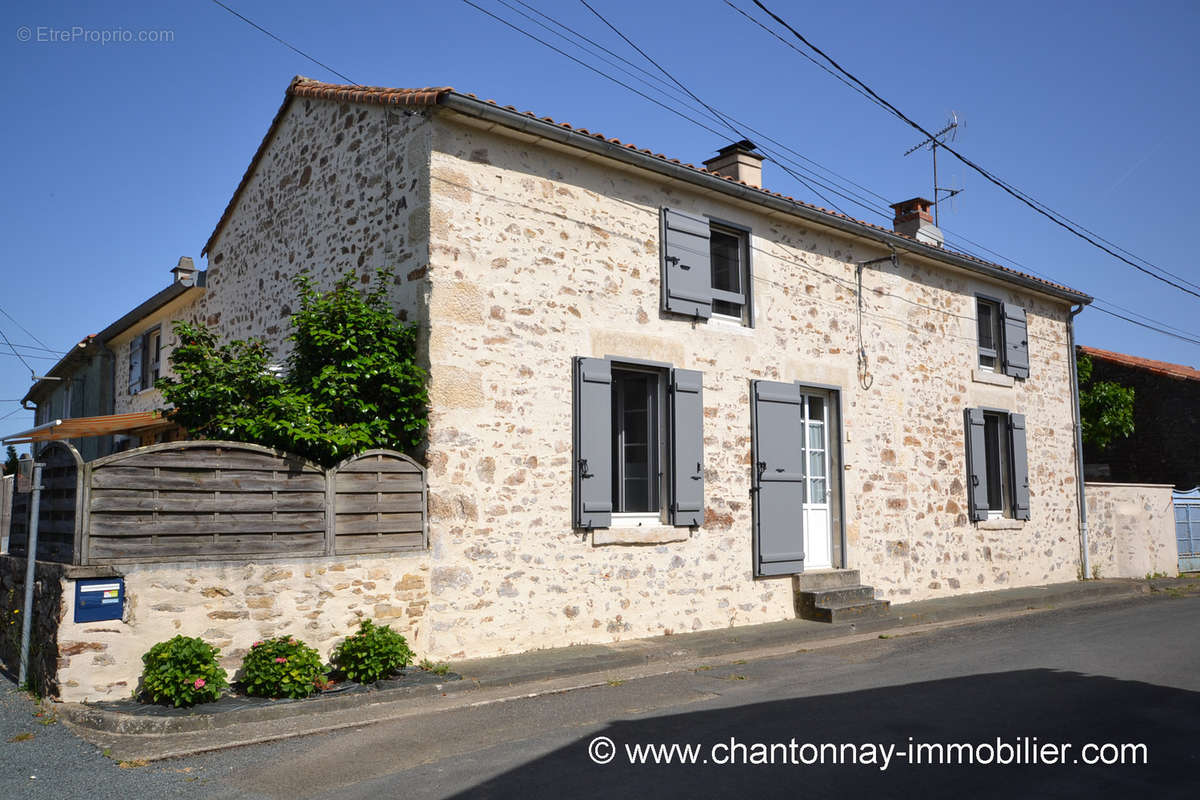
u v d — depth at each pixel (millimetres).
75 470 5480
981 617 10703
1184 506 16828
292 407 6539
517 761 4645
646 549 8477
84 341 14938
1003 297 13617
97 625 5391
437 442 7098
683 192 9188
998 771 4422
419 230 7383
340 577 6418
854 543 10625
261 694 5711
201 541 5816
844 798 4051
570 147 8031
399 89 7992
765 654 8086
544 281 7934
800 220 10242
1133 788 4176
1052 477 14031
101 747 4840
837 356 10688
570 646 7797
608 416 8211
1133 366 18797
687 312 8977
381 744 4992
